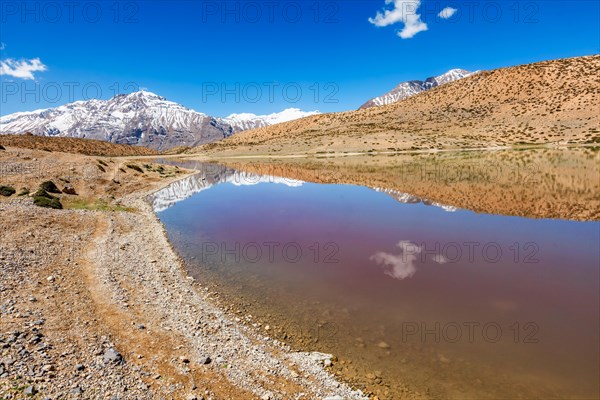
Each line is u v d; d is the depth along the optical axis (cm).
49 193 2944
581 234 2091
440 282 1541
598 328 1157
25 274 1368
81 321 1094
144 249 1958
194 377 904
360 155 9744
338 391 899
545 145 8275
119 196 3638
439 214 2709
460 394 888
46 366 827
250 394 864
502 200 3039
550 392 882
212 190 4488
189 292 1465
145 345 1022
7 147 4581
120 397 776
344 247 2050
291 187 4512
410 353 1059
